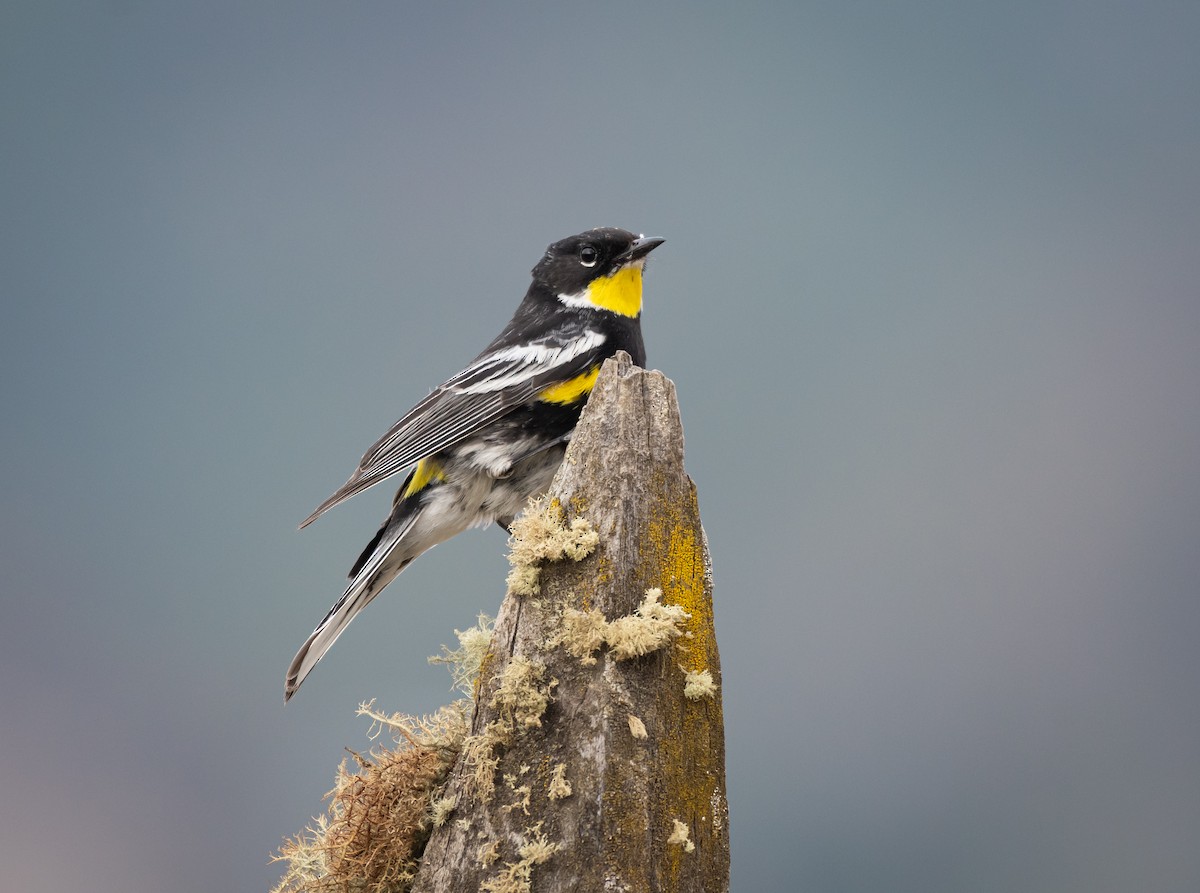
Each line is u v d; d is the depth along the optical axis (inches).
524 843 260.5
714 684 273.0
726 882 266.5
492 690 273.6
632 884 252.7
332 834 293.6
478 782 265.7
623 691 263.7
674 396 288.8
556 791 257.8
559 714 266.1
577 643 266.8
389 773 289.1
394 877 280.8
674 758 265.4
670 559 279.4
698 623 276.4
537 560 277.1
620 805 256.8
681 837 258.2
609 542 276.2
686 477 285.9
